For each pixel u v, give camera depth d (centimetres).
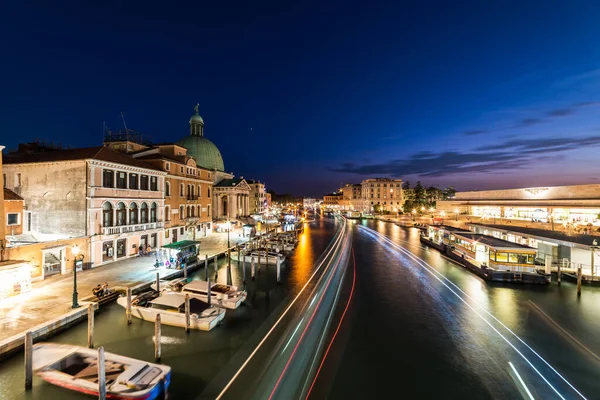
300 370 1518
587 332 1945
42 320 1766
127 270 2864
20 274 2172
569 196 4834
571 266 3039
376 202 13738
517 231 3766
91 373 1353
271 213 10819
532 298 2538
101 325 1917
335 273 3369
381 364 1577
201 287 2352
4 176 3155
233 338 1830
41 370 1323
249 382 1416
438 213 8862
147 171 3594
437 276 3259
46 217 3011
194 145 6912
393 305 2395
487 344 1788
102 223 3019
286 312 2238
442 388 1391
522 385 1416
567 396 1344
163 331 1891
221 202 7050
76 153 3136
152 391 1234
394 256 4362
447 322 2084
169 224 4256
